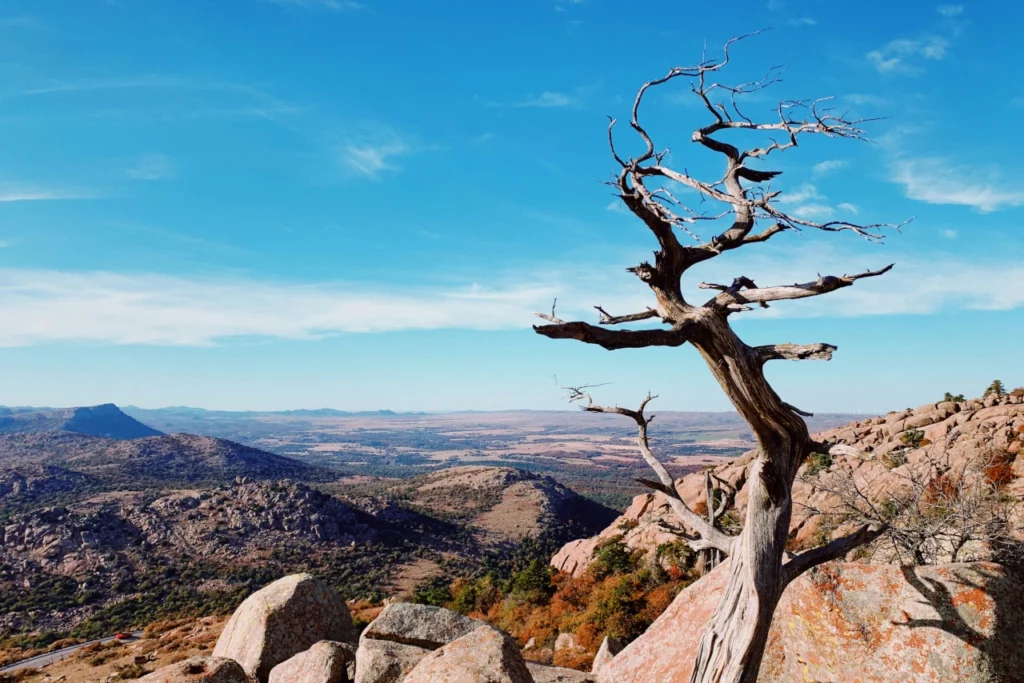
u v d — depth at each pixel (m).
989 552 10.65
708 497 6.62
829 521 20.62
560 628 26.41
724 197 4.86
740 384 5.21
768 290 4.91
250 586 100.88
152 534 121.62
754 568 5.34
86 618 86.38
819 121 5.05
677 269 5.46
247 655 14.76
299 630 15.23
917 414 35.88
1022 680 6.95
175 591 97.94
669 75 5.43
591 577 34.34
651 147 5.28
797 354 4.95
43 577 99.88
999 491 15.67
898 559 11.74
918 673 7.36
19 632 81.44
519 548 135.62
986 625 7.28
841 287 4.71
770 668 8.35
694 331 5.23
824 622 8.16
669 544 31.22
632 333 5.02
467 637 8.93
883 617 7.88
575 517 170.62
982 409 31.42
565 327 4.66
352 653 12.17
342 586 102.12
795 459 5.54
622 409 7.01
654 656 8.99
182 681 8.38
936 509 13.49
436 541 138.50
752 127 5.46
